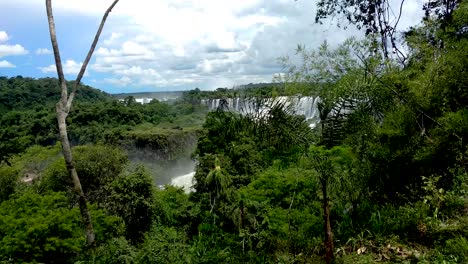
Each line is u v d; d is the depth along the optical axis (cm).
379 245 442
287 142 486
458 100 605
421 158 568
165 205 1412
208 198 1320
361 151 526
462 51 598
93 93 13588
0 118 8562
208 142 1537
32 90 11581
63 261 729
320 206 548
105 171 2109
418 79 627
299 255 470
